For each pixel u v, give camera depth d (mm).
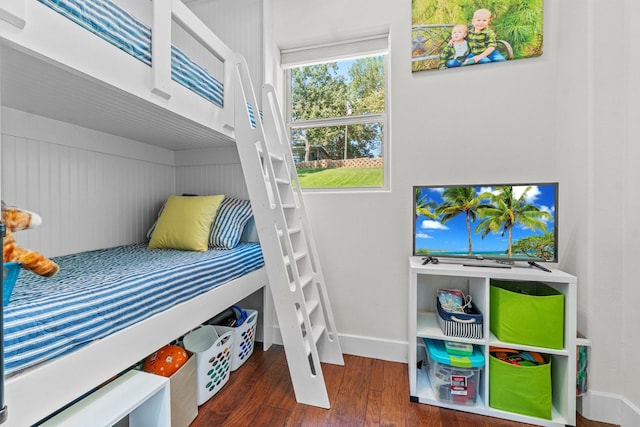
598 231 1396
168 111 1222
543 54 1693
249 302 2176
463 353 1461
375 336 1981
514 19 1717
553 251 1460
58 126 1551
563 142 1626
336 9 2033
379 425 1331
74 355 777
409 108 1896
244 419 1354
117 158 1925
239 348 1812
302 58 2225
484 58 1757
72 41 813
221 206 2021
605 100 1386
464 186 1609
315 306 1791
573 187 1540
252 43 2186
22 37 696
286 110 2328
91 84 1023
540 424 1342
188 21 1304
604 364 1374
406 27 1898
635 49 1305
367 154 2176
